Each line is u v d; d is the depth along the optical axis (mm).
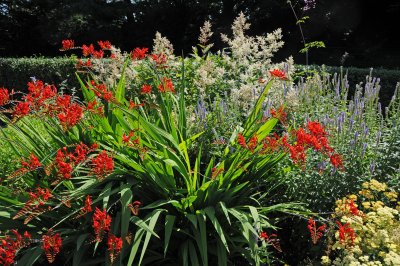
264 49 4539
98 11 21594
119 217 2902
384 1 17406
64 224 3256
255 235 2973
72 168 2896
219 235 2836
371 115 4418
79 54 23125
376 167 3797
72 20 21219
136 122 3258
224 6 21359
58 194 3207
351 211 3025
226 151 3316
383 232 3002
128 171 3154
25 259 2885
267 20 19594
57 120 3717
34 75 12016
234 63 4520
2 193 3287
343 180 3643
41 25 22141
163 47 4406
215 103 3963
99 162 2732
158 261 3180
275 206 3238
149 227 2725
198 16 22547
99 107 3359
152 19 22781
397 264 2729
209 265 3266
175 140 3318
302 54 18609
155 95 4086
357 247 2979
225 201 3143
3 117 3391
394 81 9594
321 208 3594
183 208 3064
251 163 3352
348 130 3863
